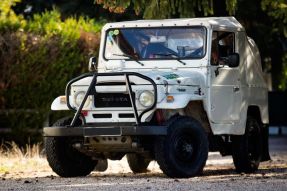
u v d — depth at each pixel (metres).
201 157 32.19
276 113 84.25
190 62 33.50
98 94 32.31
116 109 32.16
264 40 58.38
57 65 48.38
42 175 35.09
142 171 37.25
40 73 48.19
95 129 31.70
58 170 33.25
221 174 34.59
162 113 32.19
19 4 66.25
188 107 33.50
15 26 47.72
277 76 63.72
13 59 47.53
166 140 31.34
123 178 32.00
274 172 35.91
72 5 62.66
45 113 48.31
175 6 39.69
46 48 48.12
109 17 60.91
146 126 31.12
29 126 48.47
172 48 33.91
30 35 47.84
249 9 55.62
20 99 48.19
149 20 34.66
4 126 48.44
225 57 34.44
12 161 41.41
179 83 32.00
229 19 35.44
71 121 33.31
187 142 31.91
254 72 36.59
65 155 33.28
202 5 40.97
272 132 82.81
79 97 32.56
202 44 33.62
